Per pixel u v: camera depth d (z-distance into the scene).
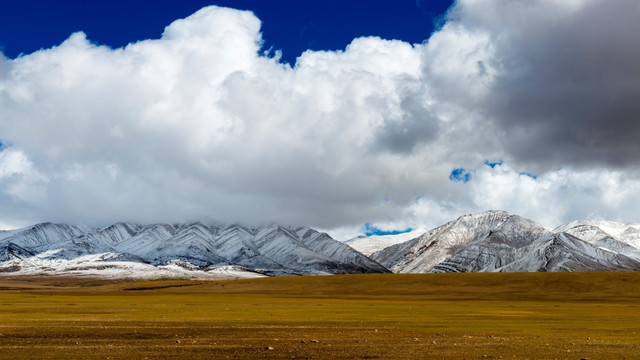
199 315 79.81
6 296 171.25
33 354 37.84
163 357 36.97
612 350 41.22
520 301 146.25
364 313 88.81
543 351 40.56
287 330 56.28
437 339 48.47
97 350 39.94
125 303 123.25
